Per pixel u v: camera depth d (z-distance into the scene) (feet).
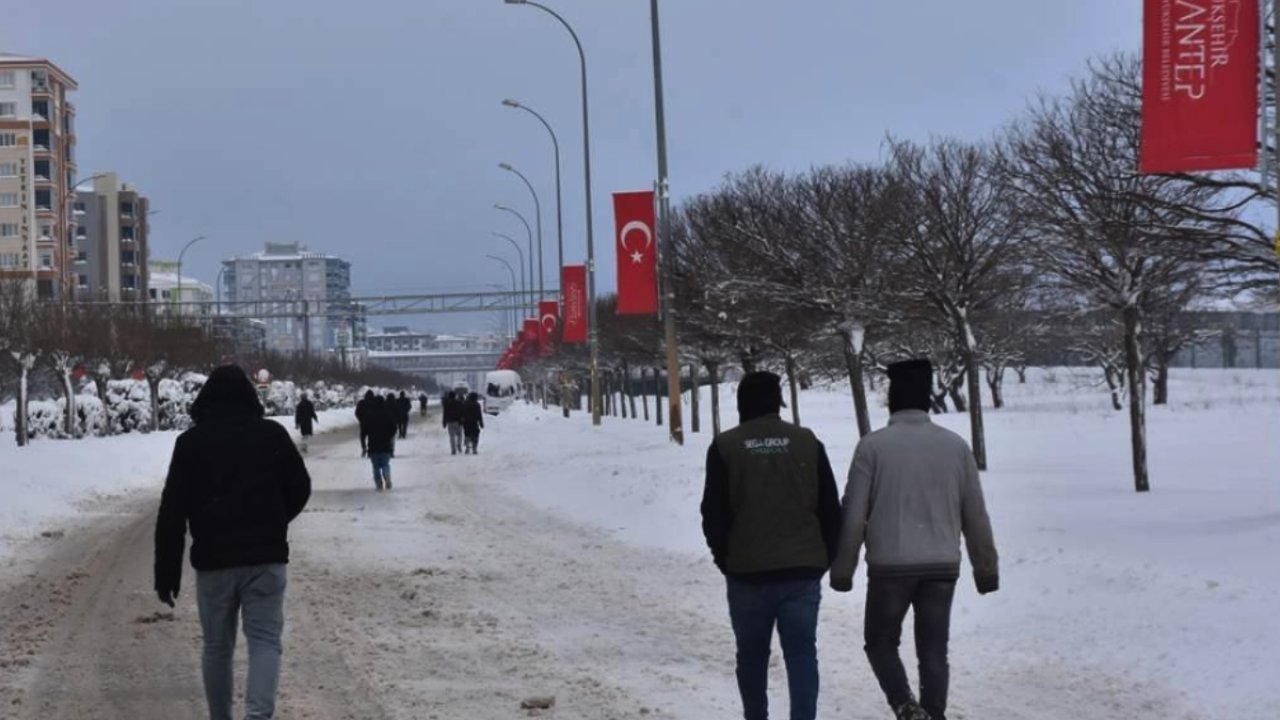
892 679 22.94
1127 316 55.98
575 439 132.77
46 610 41.06
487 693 28.94
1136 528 42.86
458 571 50.37
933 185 71.72
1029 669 29.84
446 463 123.65
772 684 29.22
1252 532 39.14
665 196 93.76
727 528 22.88
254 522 23.52
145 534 64.80
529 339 254.47
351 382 398.42
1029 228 67.97
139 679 30.81
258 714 22.99
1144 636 30.07
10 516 69.56
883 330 85.81
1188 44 35.01
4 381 162.30
